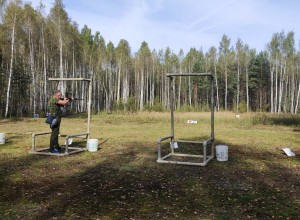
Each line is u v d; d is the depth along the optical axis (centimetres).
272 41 5869
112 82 6812
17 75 3928
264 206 578
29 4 3906
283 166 936
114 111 4491
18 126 2277
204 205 582
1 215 529
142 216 525
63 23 3991
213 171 860
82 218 515
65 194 646
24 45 4097
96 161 984
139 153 1138
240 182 748
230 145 1363
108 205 580
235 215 530
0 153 1102
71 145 1307
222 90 7769
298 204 590
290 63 5881
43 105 4353
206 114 3375
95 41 6781
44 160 990
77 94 5031
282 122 2702
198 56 8181
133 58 6694
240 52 6206
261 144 1395
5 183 725
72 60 4916
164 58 7644
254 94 7600
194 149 1265
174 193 657
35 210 553
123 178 778
